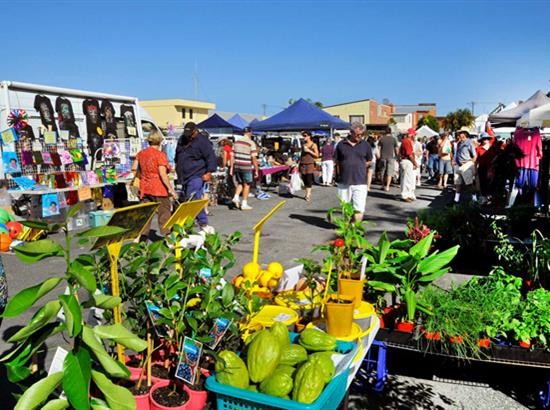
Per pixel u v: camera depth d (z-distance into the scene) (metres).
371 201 13.95
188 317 2.51
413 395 3.71
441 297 3.71
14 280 6.46
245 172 12.13
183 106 55.84
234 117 25.25
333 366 2.46
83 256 2.26
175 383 2.56
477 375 4.01
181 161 8.50
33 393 1.98
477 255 5.85
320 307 3.26
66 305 1.98
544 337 3.42
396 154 18.81
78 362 2.03
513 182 10.87
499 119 14.45
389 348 4.18
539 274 4.29
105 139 11.59
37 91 9.99
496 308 3.59
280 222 10.53
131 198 11.84
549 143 9.82
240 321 3.06
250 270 3.66
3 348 4.27
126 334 2.19
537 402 3.62
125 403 2.15
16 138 9.23
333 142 19.70
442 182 18.33
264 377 2.46
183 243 3.45
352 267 3.82
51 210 9.38
